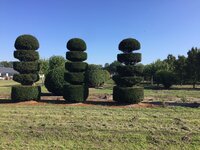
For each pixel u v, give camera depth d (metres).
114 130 12.46
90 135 11.58
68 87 21.50
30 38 22.41
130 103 21.09
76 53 22.38
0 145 10.22
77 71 22.36
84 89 21.83
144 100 24.50
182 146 10.42
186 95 29.72
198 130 12.67
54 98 24.77
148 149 10.07
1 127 12.89
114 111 17.92
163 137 11.41
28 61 22.38
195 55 43.66
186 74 44.22
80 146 10.27
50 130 12.41
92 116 15.87
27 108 18.95
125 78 21.56
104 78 43.56
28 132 11.99
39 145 10.28
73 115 16.14
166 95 29.48
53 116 15.74
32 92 21.69
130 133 11.94
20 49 22.39
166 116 16.09
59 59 51.78
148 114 16.75
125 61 22.16
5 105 20.39
